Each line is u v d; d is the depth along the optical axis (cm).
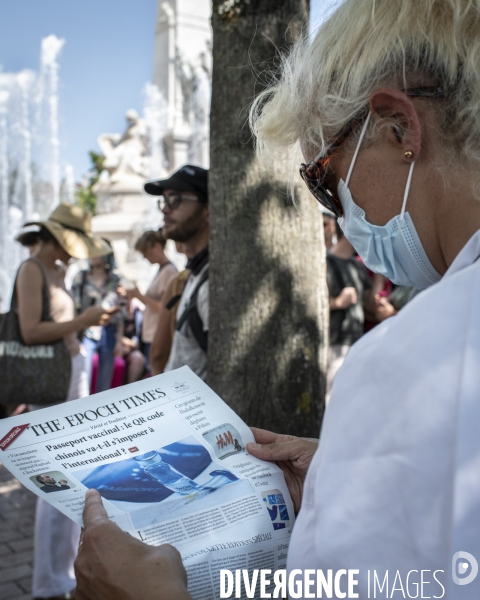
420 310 69
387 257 96
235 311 219
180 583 85
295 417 221
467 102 82
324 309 229
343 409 72
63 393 320
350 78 92
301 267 221
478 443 61
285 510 110
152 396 121
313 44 99
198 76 1279
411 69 86
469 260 73
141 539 99
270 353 219
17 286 319
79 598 92
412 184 89
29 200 1517
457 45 82
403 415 66
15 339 316
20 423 111
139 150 1214
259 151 119
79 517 99
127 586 85
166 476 108
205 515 105
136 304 632
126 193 1163
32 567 366
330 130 97
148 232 504
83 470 106
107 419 115
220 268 221
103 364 524
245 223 218
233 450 117
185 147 1268
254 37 212
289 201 219
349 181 96
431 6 85
